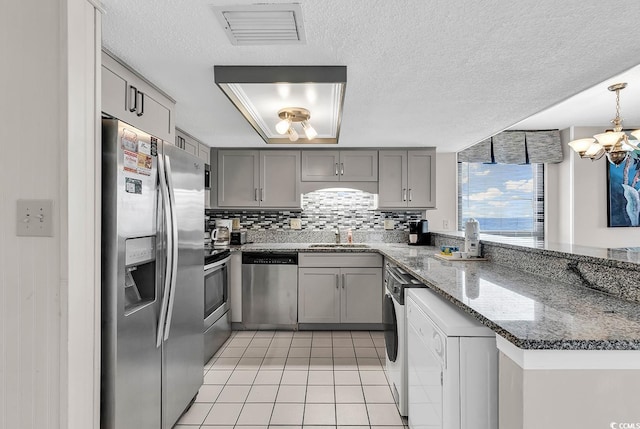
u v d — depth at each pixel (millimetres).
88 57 1372
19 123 1300
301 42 1731
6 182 1305
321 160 4242
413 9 1461
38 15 1289
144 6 1438
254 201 4238
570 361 1014
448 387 1335
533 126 4430
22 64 1296
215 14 1496
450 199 4637
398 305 2234
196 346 2371
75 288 1317
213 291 3270
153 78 2164
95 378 1414
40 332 1295
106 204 1499
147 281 1829
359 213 4574
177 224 2049
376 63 1964
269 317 3922
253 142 3949
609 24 1576
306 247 4082
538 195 4727
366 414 2252
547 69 2049
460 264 2535
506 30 1626
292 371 2885
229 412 2285
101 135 1491
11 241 1306
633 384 1008
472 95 2469
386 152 4246
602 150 3143
